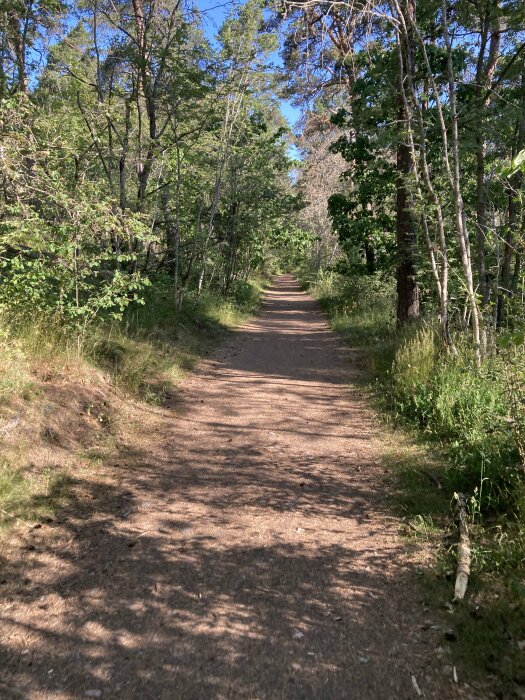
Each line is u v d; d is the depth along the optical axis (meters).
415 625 2.91
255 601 3.16
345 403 7.61
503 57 10.15
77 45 11.77
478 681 2.47
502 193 9.20
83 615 3.00
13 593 3.19
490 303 6.64
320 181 28.80
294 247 29.81
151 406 7.04
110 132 10.85
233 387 8.45
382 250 14.70
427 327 8.73
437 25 9.14
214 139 14.98
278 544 3.82
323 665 2.63
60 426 5.39
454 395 5.96
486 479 4.11
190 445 5.87
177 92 12.21
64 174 8.09
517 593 2.99
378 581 3.35
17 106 6.88
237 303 19.38
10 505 4.09
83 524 4.07
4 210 6.95
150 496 4.59
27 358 5.96
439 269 8.20
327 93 11.62
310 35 8.36
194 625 2.93
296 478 5.01
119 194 11.62
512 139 9.23
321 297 25.73
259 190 18.33
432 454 5.30
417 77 9.34
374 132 9.77
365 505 4.44
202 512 4.32
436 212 8.02
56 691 2.44
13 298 6.64
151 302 12.23
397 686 2.48
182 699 2.41
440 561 3.47
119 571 3.45
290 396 7.98
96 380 6.69
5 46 10.47
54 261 6.95
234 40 13.39
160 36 12.36
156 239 7.60
